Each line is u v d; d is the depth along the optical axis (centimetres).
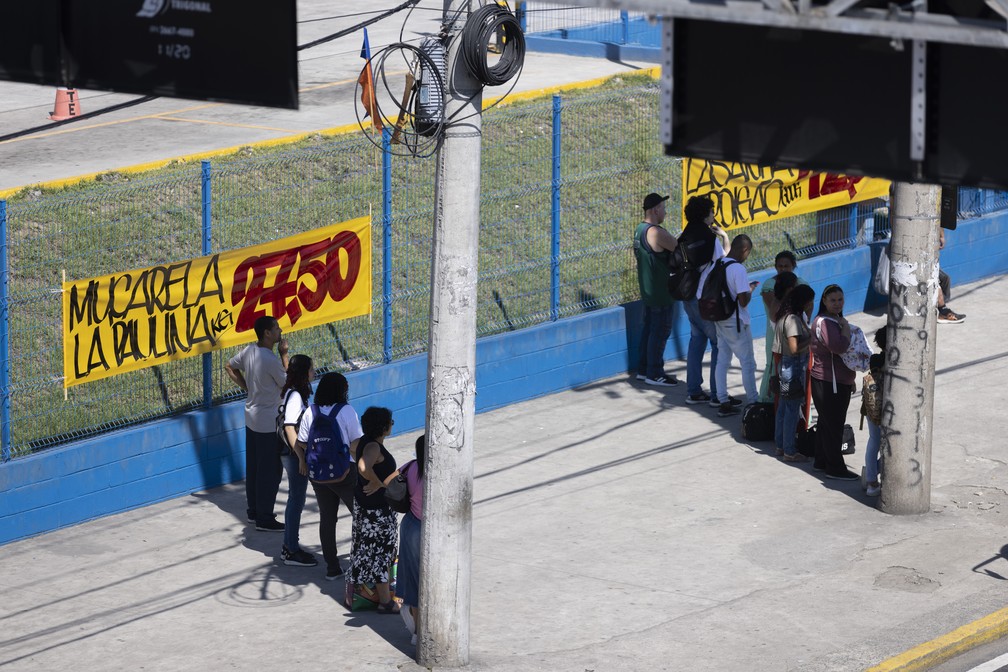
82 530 1897
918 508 1897
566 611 1625
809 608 1625
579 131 2648
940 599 1647
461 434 1460
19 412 1941
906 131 988
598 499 1970
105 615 1636
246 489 1909
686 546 1811
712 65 1048
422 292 2345
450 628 1480
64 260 2188
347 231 2175
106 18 1177
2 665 1509
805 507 1936
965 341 2678
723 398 2302
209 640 1566
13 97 3747
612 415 2320
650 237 2392
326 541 1712
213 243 2292
